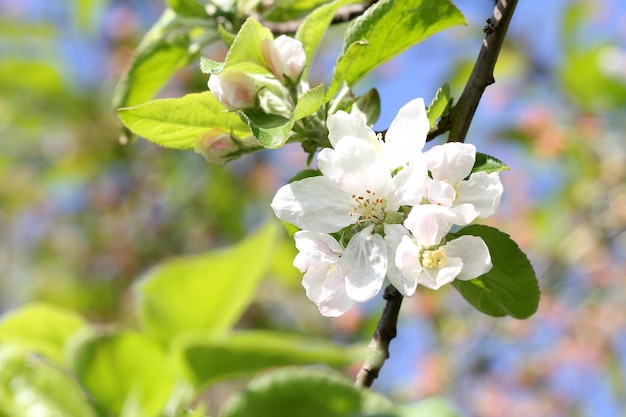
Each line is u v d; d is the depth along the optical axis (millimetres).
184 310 357
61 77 1069
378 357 375
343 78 394
